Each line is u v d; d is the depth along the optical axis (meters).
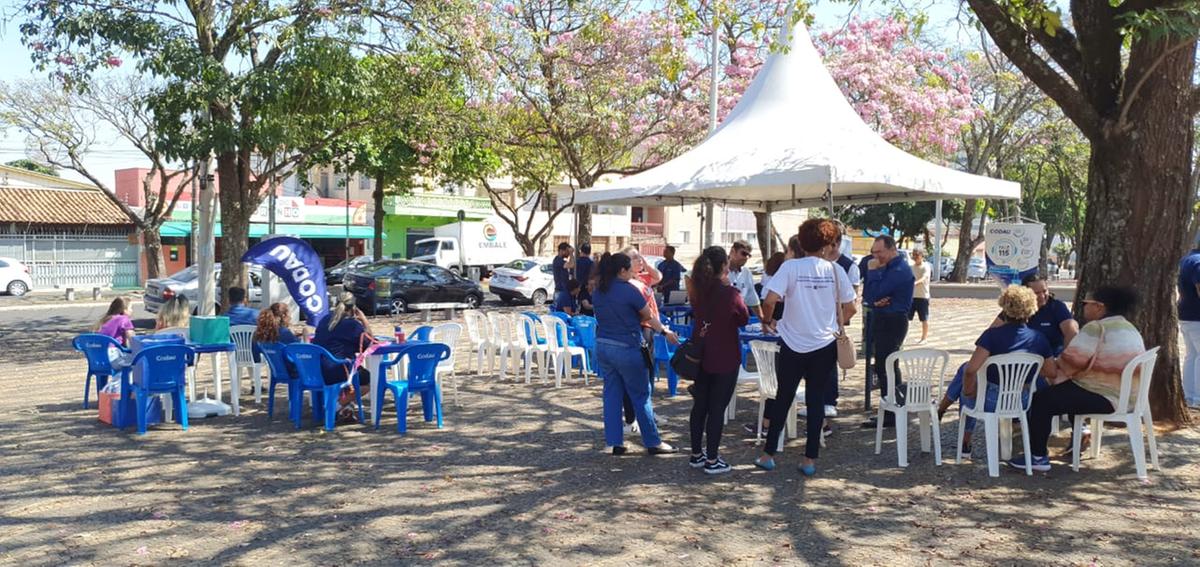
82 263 34.59
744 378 8.21
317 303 10.54
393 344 8.45
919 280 14.70
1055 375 6.55
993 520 5.50
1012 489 6.13
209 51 14.55
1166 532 5.25
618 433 7.17
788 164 8.62
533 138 23.12
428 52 14.81
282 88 13.48
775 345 7.21
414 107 16.56
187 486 6.36
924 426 7.10
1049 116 28.03
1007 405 6.42
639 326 7.04
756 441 7.61
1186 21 6.37
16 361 13.59
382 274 22.67
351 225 41.59
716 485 6.31
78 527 5.47
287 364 8.44
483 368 12.06
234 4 14.08
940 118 20.84
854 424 8.19
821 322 6.29
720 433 6.53
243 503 5.96
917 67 21.83
